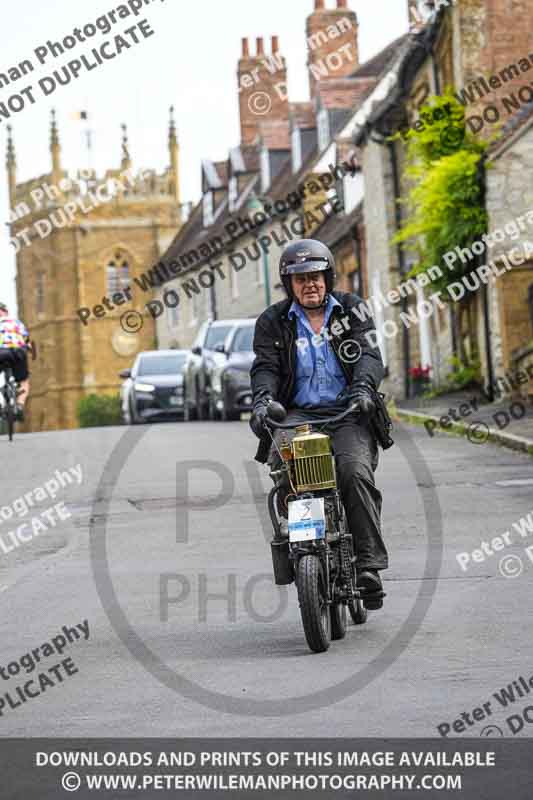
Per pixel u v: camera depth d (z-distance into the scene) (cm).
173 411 10800
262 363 2312
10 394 7094
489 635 2222
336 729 1700
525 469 4709
